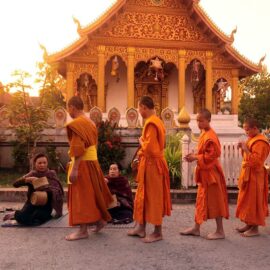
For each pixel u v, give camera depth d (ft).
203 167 19.92
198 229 20.67
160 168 19.60
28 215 22.44
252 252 17.66
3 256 16.89
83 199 19.57
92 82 78.07
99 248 18.16
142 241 19.39
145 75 82.23
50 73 44.21
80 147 19.20
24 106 41.32
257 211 20.52
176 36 75.51
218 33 74.33
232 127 76.33
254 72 79.05
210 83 76.59
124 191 24.44
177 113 75.31
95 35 72.28
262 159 20.76
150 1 74.69
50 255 17.06
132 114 46.91
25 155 43.68
